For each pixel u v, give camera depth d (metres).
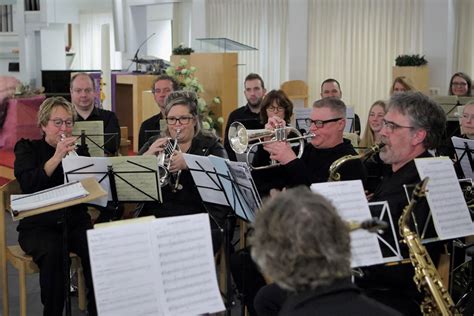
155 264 2.20
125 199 3.42
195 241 2.25
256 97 5.71
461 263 3.55
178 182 3.68
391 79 8.46
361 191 2.39
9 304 4.07
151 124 5.09
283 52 9.56
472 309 2.77
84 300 3.94
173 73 6.03
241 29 9.88
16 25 9.21
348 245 1.45
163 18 11.36
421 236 2.52
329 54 9.02
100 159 3.29
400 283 2.57
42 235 3.44
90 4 11.23
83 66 12.79
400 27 8.35
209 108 6.50
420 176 2.54
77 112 4.96
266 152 3.69
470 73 8.06
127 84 6.84
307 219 1.41
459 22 8.06
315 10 9.05
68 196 3.00
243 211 3.04
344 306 1.42
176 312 2.18
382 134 2.78
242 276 3.20
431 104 2.72
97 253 2.14
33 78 9.90
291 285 1.43
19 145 3.64
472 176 3.74
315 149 3.48
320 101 3.42
